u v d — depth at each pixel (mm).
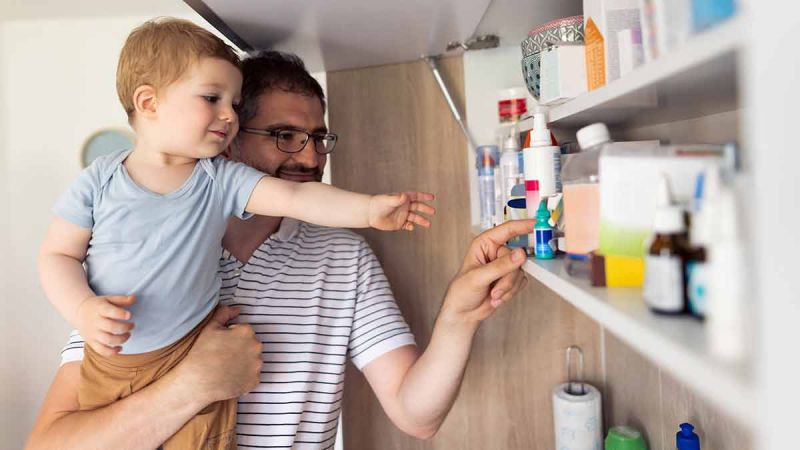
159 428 887
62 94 2240
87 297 810
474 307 934
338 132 1355
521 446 1306
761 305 249
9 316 2246
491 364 1308
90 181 866
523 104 1158
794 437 240
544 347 1300
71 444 877
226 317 985
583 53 738
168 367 911
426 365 1028
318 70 1359
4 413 2250
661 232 396
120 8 2234
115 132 2242
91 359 913
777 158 243
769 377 246
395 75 1333
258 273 1119
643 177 482
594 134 580
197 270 898
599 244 540
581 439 1145
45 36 2236
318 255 1196
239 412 1055
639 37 551
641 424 1097
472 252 886
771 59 242
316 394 1104
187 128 860
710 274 309
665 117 729
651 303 397
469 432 1314
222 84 885
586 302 482
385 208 835
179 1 2254
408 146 1333
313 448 1096
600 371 1293
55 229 861
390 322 1175
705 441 852
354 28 1035
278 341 1083
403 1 897
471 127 1294
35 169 2244
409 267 1341
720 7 337
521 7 948
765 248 247
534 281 1297
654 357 342
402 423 1123
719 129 675
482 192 1135
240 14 941
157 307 869
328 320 1139
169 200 867
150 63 856
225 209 912
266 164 1161
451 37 1130
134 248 849
